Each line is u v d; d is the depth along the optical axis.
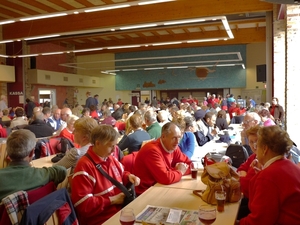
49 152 4.12
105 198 2.31
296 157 2.94
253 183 2.00
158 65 20.52
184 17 10.80
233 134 5.92
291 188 1.75
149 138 4.38
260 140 1.96
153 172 2.77
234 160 3.46
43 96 18.34
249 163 2.97
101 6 7.62
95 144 2.36
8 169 2.00
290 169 1.84
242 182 2.38
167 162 2.93
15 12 12.30
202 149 4.50
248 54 19.61
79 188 2.22
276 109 8.93
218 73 20.30
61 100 19.69
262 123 4.76
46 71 17.30
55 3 10.53
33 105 12.70
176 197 2.38
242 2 10.42
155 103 14.94
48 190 1.99
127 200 2.40
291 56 6.73
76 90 21.05
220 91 21.11
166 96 22.67
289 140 1.92
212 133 5.74
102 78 22.50
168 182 2.71
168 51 21.03
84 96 22.25
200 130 5.54
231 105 12.81
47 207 1.66
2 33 13.75
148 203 2.25
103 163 2.40
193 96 22.09
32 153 2.14
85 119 3.02
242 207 2.68
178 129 2.95
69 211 1.79
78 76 20.09
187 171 3.10
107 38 18.39
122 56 21.91
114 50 20.83
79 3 10.87
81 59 21.98
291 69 6.75
